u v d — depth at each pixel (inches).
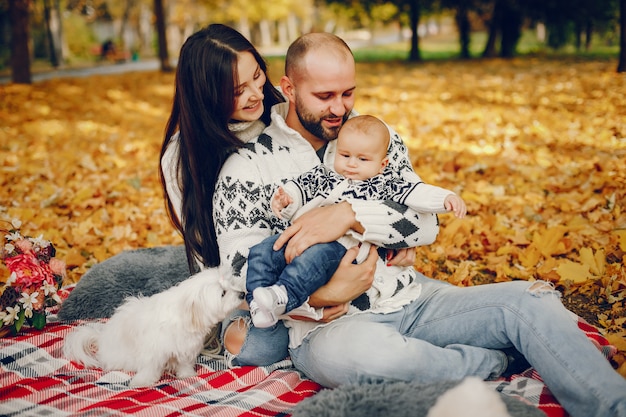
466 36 1035.9
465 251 181.2
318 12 2308.1
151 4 1791.3
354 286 101.2
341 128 110.0
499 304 100.3
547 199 216.2
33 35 1598.2
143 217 230.2
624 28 538.9
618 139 286.7
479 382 80.7
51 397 105.3
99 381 112.1
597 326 135.3
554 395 93.7
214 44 107.1
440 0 986.1
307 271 98.2
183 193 118.0
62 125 416.2
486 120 370.9
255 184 110.3
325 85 108.4
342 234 102.0
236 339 116.3
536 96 459.2
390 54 1259.8
